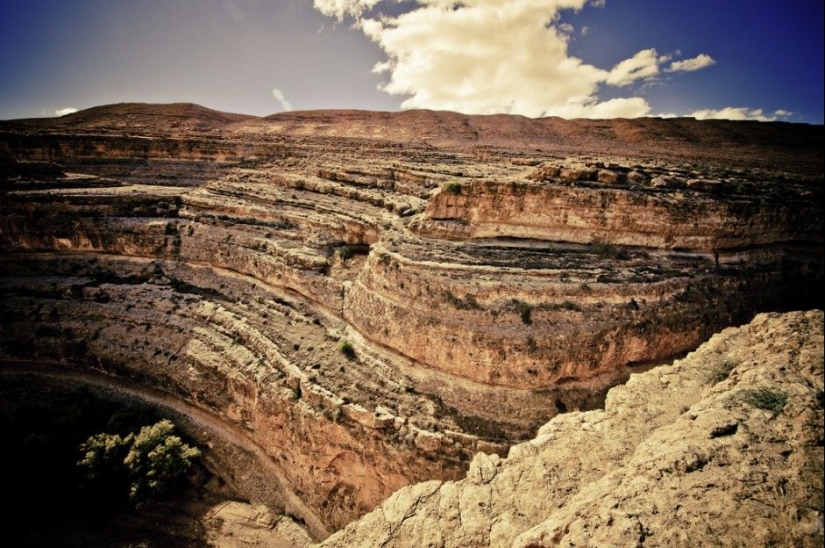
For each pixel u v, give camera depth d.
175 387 29.75
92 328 32.81
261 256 34.16
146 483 25.58
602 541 9.35
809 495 9.20
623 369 23.73
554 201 27.27
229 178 50.00
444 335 23.42
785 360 14.21
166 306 33.28
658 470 10.70
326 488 23.86
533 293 23.73
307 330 28.69
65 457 27.56
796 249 30.97
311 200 40.28
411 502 14.99
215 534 24.02
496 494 13.97
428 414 22.25
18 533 24.64
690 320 24.48
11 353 32.78
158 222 39.03
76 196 39.72
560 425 16.33
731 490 9.74
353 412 22.56
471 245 27.64
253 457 27.09
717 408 12.35
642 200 26.66
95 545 24.08
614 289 24.06
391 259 26.58
